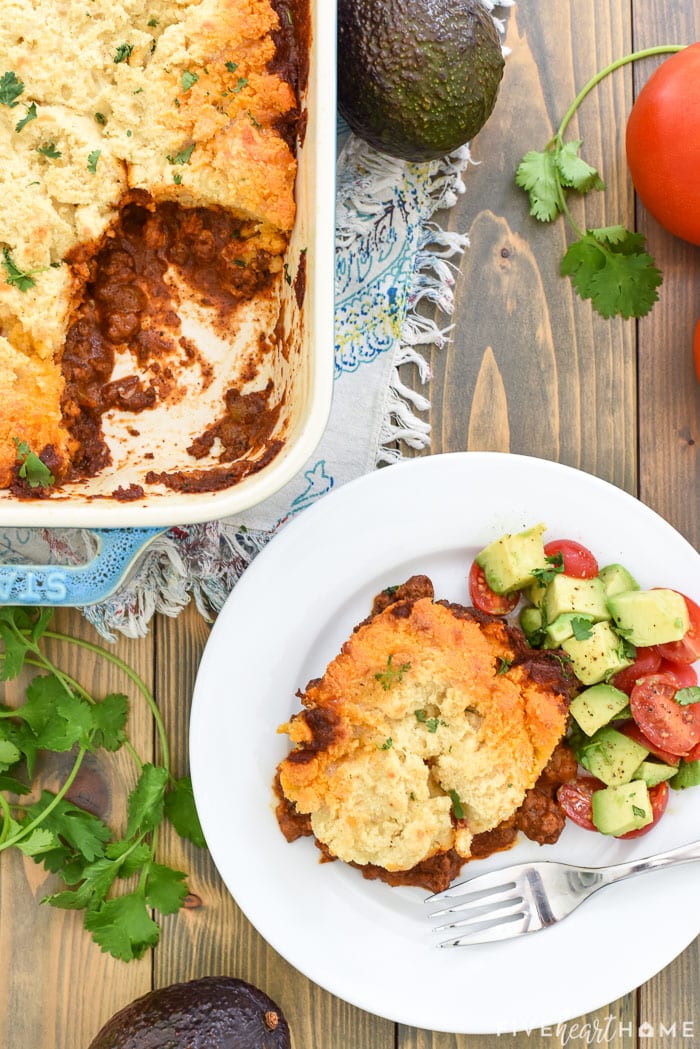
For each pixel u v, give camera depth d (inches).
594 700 29.0
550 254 30.9
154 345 29.3
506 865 29.7
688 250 31.0
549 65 30.8
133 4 27.1
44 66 27.0
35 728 30.0
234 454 29.2
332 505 29.0
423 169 30.2
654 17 30.9
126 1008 29.3
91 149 27.4
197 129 27.4
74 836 29.7
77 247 27.9
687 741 28.7
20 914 30.4
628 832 29.2
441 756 28.5
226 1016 28.5
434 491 29.4
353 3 27.2
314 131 26.4
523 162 30.4
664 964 29.4
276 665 29.2
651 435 31.1
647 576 29.9
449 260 30.8
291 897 29.1
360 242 30.2
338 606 29.5
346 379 30.3
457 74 27.4
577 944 29.4
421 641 28.5
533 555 29.0
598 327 31.0
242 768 29.1
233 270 29.0
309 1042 30.4
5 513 26.3
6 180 27.2
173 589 30.3
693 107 28.5
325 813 28.3
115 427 29.2
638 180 29.8
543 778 29.5
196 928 30.5
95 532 27.6
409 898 29.4
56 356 28.1
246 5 27.2
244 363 29.4
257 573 28.9
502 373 30.9
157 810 29.9
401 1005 29.1
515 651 29.1
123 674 30.6
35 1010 30.3
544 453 31.0
